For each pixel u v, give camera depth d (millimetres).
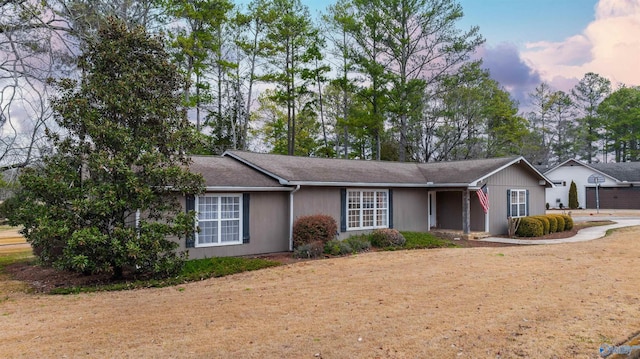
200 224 13047
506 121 39469
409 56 33125
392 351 5336
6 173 12344
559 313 6891
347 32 33781
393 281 9648
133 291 9438
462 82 33781
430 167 22547
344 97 37375
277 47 32844
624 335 5812
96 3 14430
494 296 8094
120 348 5598
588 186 39594
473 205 19750
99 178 10234
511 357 5117
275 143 41625
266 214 14625
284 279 10289
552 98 59375
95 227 9664
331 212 16328
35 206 10016
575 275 9953
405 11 31656
